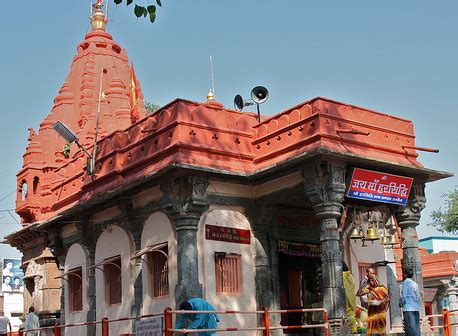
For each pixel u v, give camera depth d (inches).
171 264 603.2
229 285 616.1
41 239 934.4
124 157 690.2
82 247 751.7
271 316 629.3
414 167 620.4
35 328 714.8
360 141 604.7
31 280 974.4
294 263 687.1
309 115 602.2
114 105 989.8
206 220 609.6
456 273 1179.3
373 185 598.9
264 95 682.2
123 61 1090.7
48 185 957.2
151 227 636.7
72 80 1042.7
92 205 685.3
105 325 548.4
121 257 676.1
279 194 620.7
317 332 669.3
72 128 997.2
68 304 773.3
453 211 1541.6
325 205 567.8
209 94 899.4
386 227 657.0
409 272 523.5
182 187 599.2
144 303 632.4
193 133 614.9
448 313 596.7
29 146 984.9
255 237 641.0
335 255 560.7
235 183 633.0
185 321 496.7
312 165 572.4
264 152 638.5
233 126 652.7
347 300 592.7
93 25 1104.2
